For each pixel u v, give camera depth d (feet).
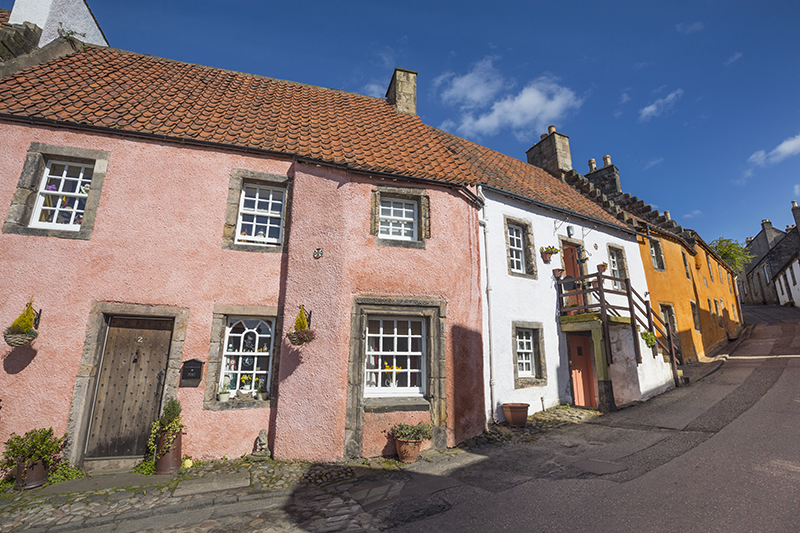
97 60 30.45
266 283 22.93
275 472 18.78
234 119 27.17
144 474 18.53
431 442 22.36
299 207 23.79
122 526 13.65
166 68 33.01
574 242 38.37
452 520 13.80
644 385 32.24
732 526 11.92
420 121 37.99
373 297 22.75
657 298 46.01
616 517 13.07
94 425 19.61
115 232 21.11
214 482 17.40
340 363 21.25
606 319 31.42
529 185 40.04
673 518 12.67
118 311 20.36
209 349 21.25
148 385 20.61
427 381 23.53
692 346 49.83
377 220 24.49
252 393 22.24
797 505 12.78
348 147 27.07
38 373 18.84
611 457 19.34
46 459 17.39
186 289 21.54
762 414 23.43
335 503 15.56
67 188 22.20
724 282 78.38
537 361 32.58
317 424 20.65
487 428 25.91
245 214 24.26
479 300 27.27
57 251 20.12
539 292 33.73
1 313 18.81
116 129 22.02
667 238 52.60
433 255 25.00
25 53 27.04
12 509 14.80
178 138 22.88
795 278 93.97
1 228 19.69
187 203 22.61
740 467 16.24
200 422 20.38
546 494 15.47
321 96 37.42
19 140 20.97
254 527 13.60
